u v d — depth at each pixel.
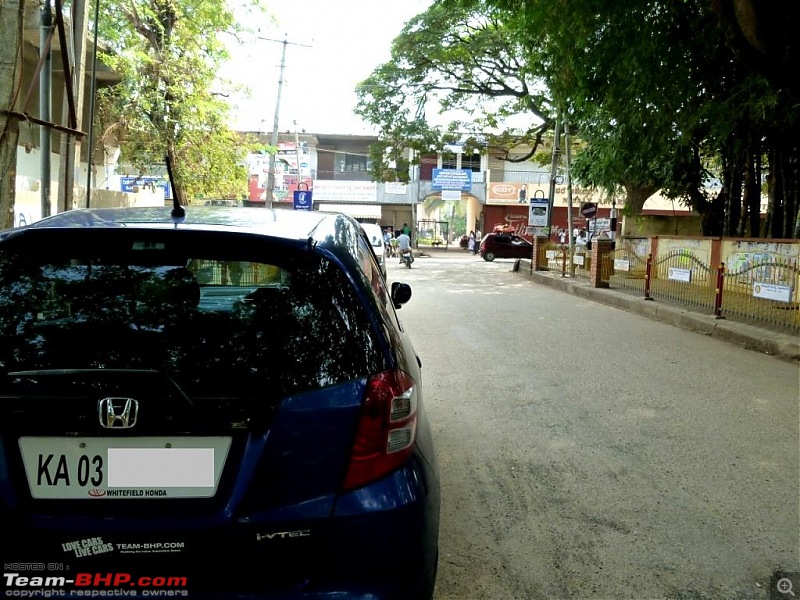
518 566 3.19
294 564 1.97
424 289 16.73
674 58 12.10
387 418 2.10
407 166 26.41
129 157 17.92
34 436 1.97
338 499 2.00
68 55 6.95
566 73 13.10
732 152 15.35
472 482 4.18
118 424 1.94
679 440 4.98
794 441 4.98
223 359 2.07
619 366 7.51
